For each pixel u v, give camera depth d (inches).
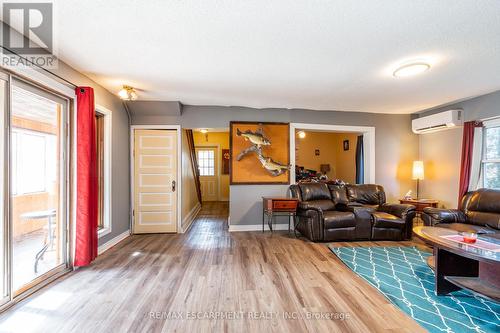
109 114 140.9
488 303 80.7
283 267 109.7
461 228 124.8
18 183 129.3
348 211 158.9
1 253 76.0
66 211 106.0
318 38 84.7
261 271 105.0
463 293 86.6
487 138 153.4
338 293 86.6
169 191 173.2
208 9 68.9
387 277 99.7
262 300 81.7
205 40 86.0
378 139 198.4
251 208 180.7
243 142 180.2
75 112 108.5
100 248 130.0
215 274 101.9
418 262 116.2
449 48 91.7
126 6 67.7
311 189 174.9
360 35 82.6
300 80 125.1
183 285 92.0
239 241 151.1
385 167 199.0
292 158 185.8
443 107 177.8
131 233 169.6
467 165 155.7
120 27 78.0
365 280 96.8
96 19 73.7
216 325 68.7
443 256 86.4
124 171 161.5
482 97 151.3
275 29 79.2
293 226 183.3
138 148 171.5
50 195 115.4
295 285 92.4
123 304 79.0
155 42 87.4
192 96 153.6
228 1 65.4
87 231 107.5
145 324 69.0
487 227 126.0
